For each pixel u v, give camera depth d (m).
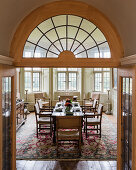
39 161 3.79
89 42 3.22
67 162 3.76
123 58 2.63
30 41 3.11
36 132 5.73
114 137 5.24
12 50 2.88
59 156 4.01
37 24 3.02
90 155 4.05
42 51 3.20
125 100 2.71
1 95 2.35
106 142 4.84
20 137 5.25
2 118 2.47
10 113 2.89
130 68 2.36
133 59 2.24
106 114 8.51
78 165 3.63
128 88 2.54
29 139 5.08
